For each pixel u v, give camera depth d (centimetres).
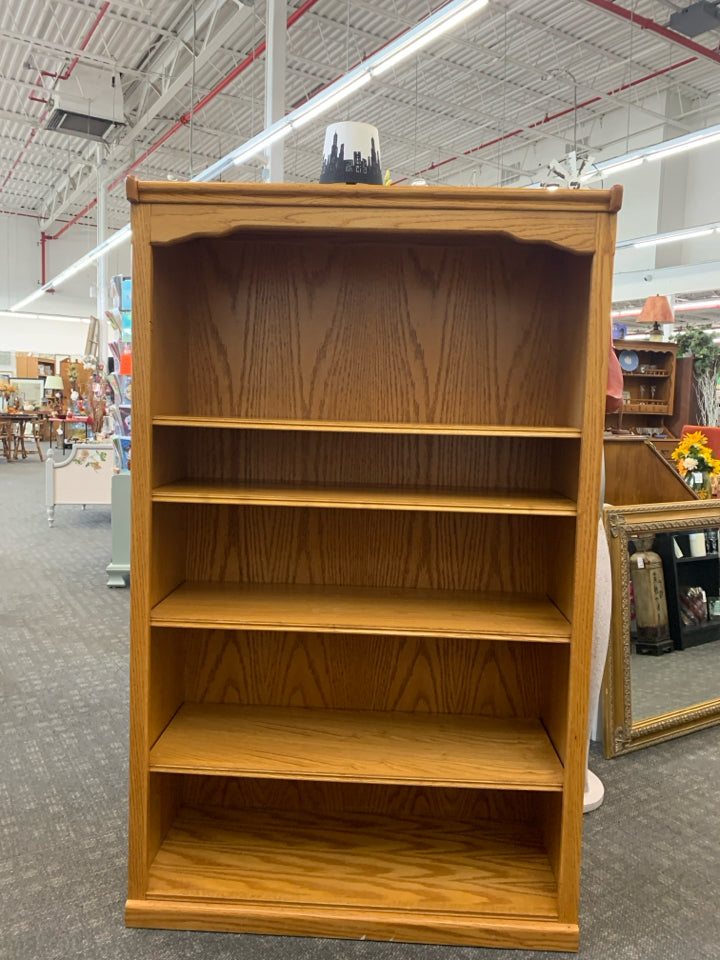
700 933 185
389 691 226
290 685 227
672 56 951
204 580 223
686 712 300
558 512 176
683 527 315
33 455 1515
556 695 199
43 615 447
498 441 215
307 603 200
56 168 1409
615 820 234
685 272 1142
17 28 834
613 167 732
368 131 192
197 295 212
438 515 220
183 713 217
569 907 181
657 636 308
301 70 945
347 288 211
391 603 203
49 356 1808
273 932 184
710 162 1207
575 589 176
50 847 214
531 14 828
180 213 169
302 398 215
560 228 167
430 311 211
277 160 688
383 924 182
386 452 218
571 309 190
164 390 189
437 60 929
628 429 764
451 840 215
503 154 1349
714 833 228
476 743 203
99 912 188
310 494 185
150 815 191
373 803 230
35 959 171
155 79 962
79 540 679
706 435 515
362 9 793
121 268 1947
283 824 221
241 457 219
